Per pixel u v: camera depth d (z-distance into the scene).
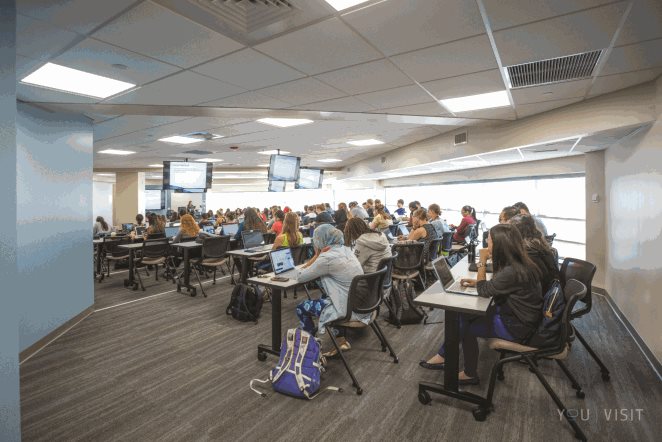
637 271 3.55
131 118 4.89
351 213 6.50
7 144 1.55
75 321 4.12
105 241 6.24
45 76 2.97
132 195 11.98
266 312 4.54
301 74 3.06
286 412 2.38
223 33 2.30
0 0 1.55
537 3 1.98
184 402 2.52
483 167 9.23
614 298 4.49
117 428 2.23
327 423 2.26
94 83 3.20
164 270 7.24
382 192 14.12
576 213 7.87
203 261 5.60
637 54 2.65
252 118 4.96
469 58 2.74
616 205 4.41
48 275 3.66
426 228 5.04
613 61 2.78
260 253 4.91
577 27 2.25
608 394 2.56
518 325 2.27
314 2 1.96
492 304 2.42
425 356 3.22
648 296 3.22
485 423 2.25
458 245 5.98
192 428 2.22
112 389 2.70
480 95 3.69
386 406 2.44
